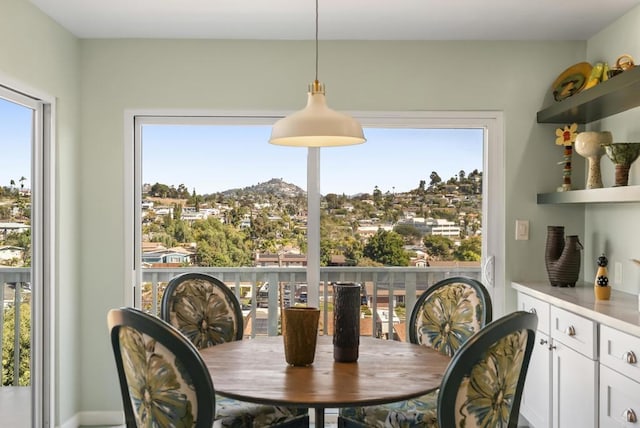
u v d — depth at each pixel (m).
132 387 1.92
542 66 3.78
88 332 3.78
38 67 3.18
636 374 2.28
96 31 3.60
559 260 3.48
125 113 3.79
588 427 2.68
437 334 2.92
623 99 2.95
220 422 2.48
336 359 2.33
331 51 3.78
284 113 3.80
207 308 3.02
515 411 1.99
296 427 2.70
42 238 3.37
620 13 3.25
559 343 3.01
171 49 3.77
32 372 3.28
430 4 3.11
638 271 3.12
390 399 1.87
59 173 3.46
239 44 3.78
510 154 3.79
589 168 3.31
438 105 3.79
